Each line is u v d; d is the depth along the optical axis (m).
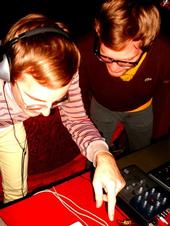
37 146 1.99
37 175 2.03
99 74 1.51
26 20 0.84
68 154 2.13
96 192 1.04
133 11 1.12
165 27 2.05
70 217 1.13
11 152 1.41
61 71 0.77
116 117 1.82
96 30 1.21
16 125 1.35
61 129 2.02
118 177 1.06
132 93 1.58
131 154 1.37
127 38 1.12
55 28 0.80
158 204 1.09
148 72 1.49
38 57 0.75
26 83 0.80
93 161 1.12
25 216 1.11
